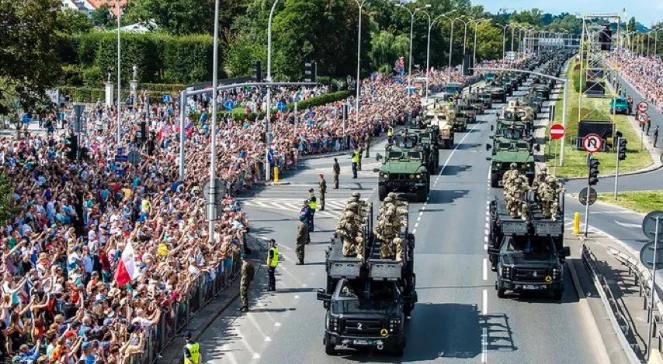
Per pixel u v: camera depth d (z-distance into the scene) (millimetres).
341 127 84688
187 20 141125
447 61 189500
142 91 104000
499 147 63531
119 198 45406
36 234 33406
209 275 34312
